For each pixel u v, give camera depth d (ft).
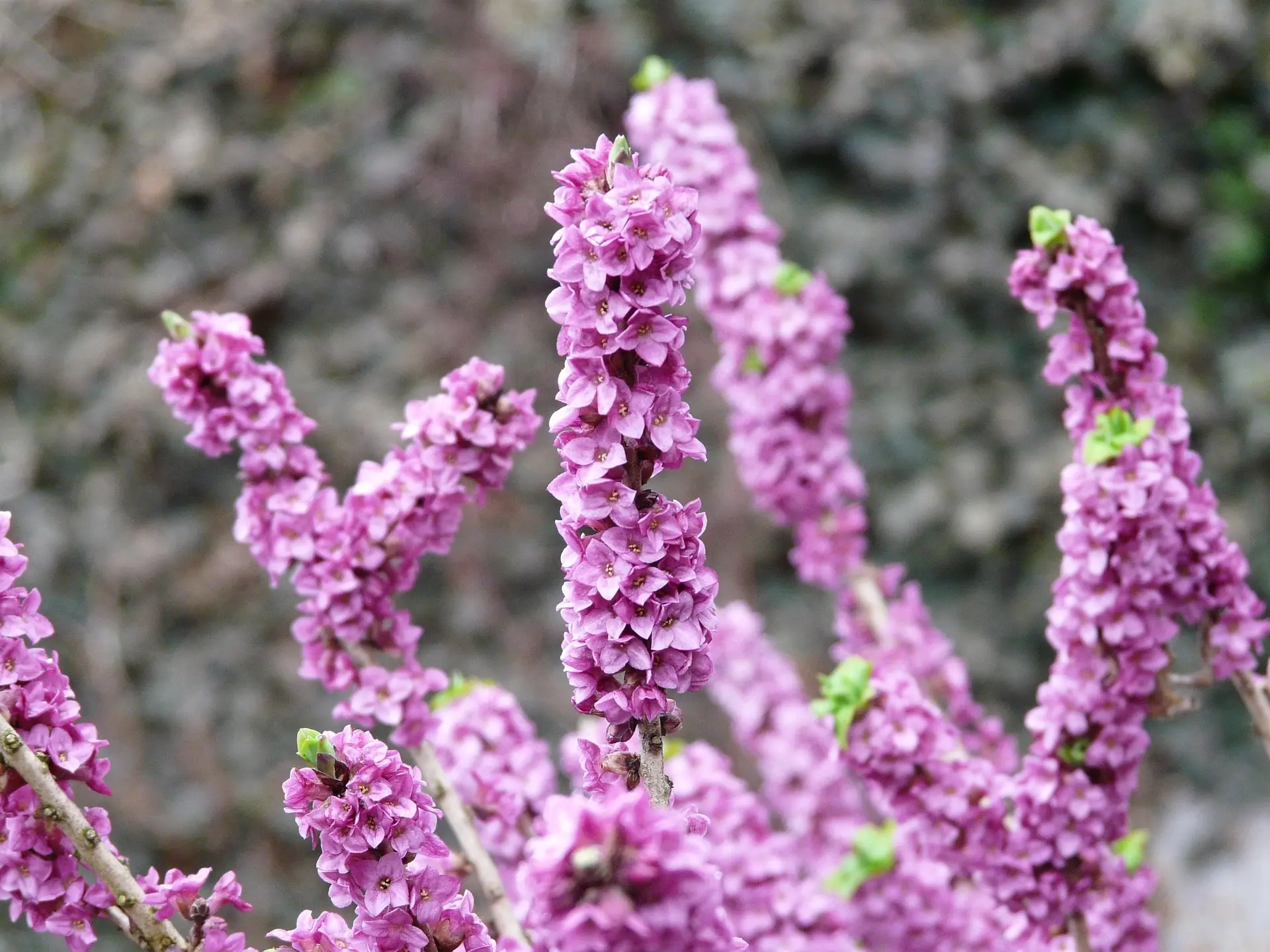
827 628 22.76
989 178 24.22
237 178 22.76
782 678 10.22
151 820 20.53
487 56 22.91
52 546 21.27
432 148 22.93
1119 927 7.12
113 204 22.54
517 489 22.39
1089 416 6.97
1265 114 24.44
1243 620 6.82
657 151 9.52
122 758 20.70
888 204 23.98
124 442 21.84
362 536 6.81
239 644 21.57
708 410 21.98
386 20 23.18
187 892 5.48
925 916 7.89
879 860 7.85
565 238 4.55
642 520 4.61
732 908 7.84
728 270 9.52
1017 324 24.22
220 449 6.94
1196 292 24.68
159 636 21.48
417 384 22.66
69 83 22.72
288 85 23.18
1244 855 21.08
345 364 22.68
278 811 20.99
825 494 9.89
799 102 23.73
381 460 22.31
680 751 8.17
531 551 22.35
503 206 22.91
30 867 5.34
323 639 6.92
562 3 22.91
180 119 22.80
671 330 4.60
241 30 22.99
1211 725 23.34
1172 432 6.81
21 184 22.36
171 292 22.43
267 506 6.89
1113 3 24.09
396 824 5.01
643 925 3.62
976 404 23.93
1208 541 6.76
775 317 9.51
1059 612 6.91
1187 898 20.77
